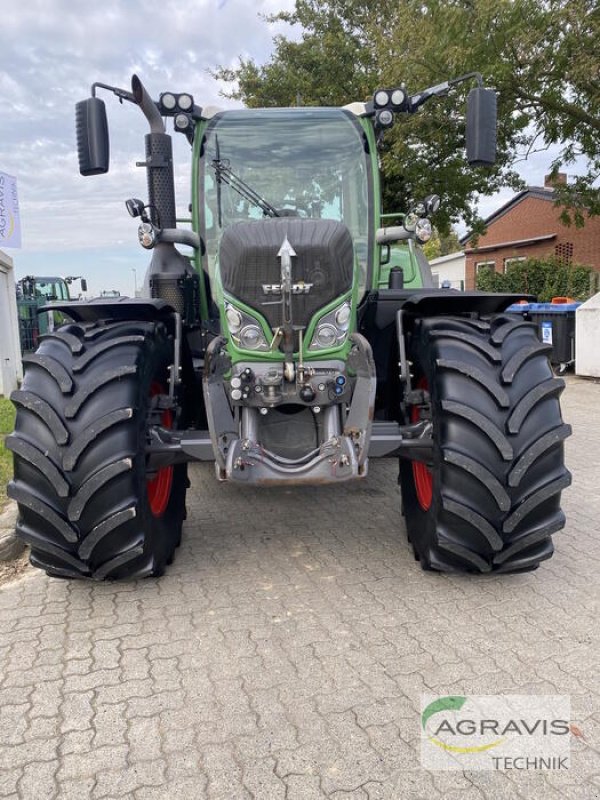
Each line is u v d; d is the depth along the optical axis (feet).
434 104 36.94
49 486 9.14
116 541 9.43
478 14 32.83
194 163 13.50
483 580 10.68
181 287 12.82
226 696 7.75
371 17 53.31
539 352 9.78
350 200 13.57
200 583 10.75
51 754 6.88
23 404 9.22
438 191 44.21
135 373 9.41
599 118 36.45
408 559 11.57
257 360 10.05
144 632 9.23
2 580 11.21
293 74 55.06
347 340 10.15
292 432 10.28
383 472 17.48
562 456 9.60
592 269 58.08
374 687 7.87
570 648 8.66
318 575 10.96
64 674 8.27
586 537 12.59
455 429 9.34
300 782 6.44
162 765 6.68
